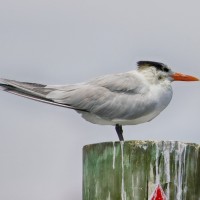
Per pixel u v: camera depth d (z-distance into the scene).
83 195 10.37
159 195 9.40
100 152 9.91
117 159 9.66
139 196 9.44
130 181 9.52
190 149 9.62
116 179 9.62
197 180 9.62
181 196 9.45
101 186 9.81
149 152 9.51
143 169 9.49
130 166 9.55
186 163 9.57
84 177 10.34
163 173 9.47
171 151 9.52
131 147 9.59
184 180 9.52
